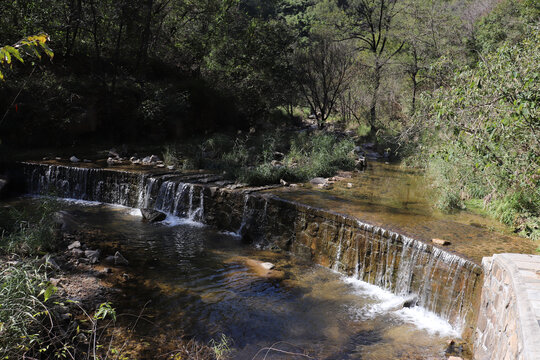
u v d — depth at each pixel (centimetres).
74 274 714
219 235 1029
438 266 676
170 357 524
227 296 709
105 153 1540
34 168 1285
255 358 544
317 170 1366
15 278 493
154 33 2183
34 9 1617
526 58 692
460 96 737
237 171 1273
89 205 1209
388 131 2291
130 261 817
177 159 1473
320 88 2597
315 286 775
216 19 2488
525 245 726
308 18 4925
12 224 866
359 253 812
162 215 1114
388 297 742
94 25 1780
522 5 2086
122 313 618
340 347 580
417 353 569
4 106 1466
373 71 2503
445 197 999
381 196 1084
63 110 1589
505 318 439
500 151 730
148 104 1727
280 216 966
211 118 2080
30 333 461
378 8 2842
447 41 2023
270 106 2484
